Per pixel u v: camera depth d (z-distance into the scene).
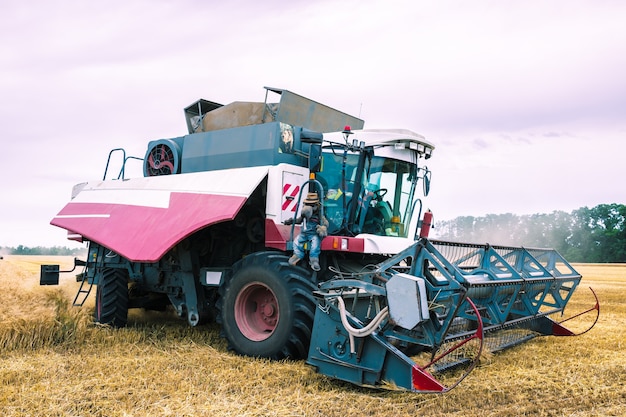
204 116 9.41
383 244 7.04
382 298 5.64
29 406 4.77
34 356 6.57
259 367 6.18
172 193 8.36
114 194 9.48
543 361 6.76
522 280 6.67
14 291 8.43
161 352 7.02
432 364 5.70
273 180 7.38
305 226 6.75
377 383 5.29
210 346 7.52
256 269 6.84
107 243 8.53
